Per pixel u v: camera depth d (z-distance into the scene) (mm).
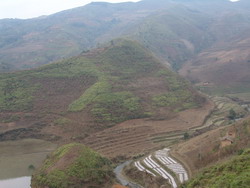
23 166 96875
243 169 45156
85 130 124250
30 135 126312
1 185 81500
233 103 177750
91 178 77000
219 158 73562
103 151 106875
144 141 117062
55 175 77438
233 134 83875
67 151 88562
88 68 171500
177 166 84375
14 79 156750
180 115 144250
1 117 134500
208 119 144375
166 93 161000
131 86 159750
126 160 98938
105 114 133500
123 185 78750
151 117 137875
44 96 148750
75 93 152125
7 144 120062
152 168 85562
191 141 101812
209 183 46156
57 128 128500
